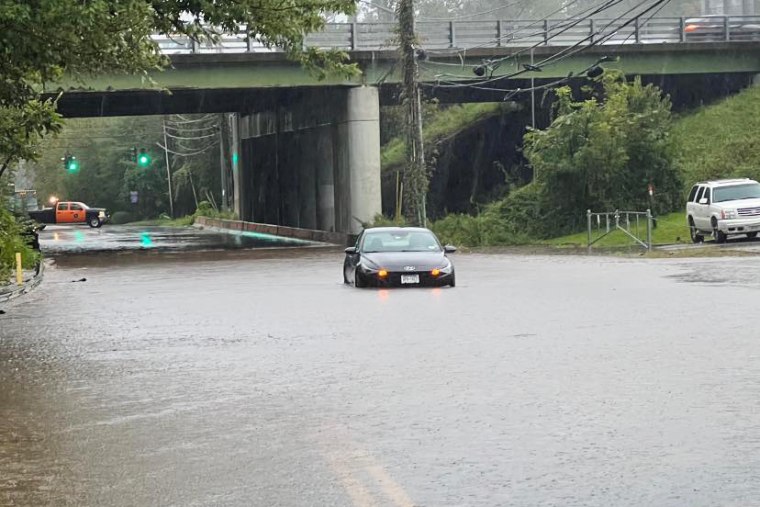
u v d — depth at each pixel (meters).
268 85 96.38
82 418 20.89
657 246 78.88
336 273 62.41
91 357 29.84
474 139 128.00
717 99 117.69
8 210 73.81
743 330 31.08
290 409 21.05
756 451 16.61
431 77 101.50
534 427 18.67
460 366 25.73
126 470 16.47
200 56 93.31
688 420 18.95
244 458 17.02
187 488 15.27
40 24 34.75
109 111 126.81
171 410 21.39
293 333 33.50
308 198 125.88
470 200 123.56
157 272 68.44
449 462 16.36
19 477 16.20
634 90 100.69
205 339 32.94
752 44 110.06
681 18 109.19
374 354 28.20
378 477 15.57
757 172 96.75
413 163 92.69
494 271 59.78
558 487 14.80
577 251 79.12
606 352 27.39
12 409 22.14
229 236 130.62
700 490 14.50
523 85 115.19
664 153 98.00
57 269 75.88
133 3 36.31
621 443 17.31
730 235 79.50
